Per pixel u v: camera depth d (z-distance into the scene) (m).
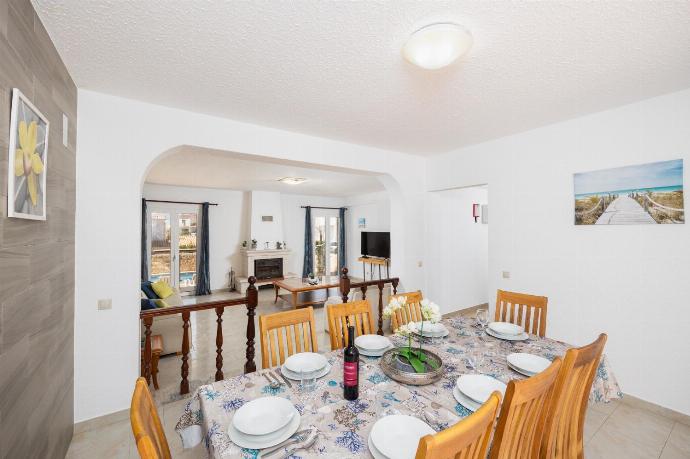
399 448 0.94
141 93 2.20
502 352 1.72
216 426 1.08
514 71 1.90
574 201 2.72
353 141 3.39
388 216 7.78
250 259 7.27
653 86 2.11
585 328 2.65
